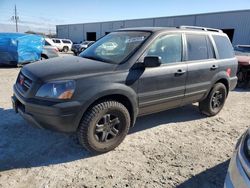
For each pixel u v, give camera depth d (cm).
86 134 332
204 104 525
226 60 536
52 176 303
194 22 2769
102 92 329
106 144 356
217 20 2555
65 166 325
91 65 355
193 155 371
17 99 360
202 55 484
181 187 295
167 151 379
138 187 290
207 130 472
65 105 306
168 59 420
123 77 352
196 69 459
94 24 4344
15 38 1222
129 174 314
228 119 545
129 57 373
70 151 363
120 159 349
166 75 405
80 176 306
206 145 407
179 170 329
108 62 375
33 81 325
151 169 328
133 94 365
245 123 524
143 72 374
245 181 191
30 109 320
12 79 889
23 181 290
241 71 955
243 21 2348
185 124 496
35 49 1308
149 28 437
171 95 425
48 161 335
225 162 355
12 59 1216
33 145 374
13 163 325
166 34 420
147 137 425
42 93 313
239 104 693
